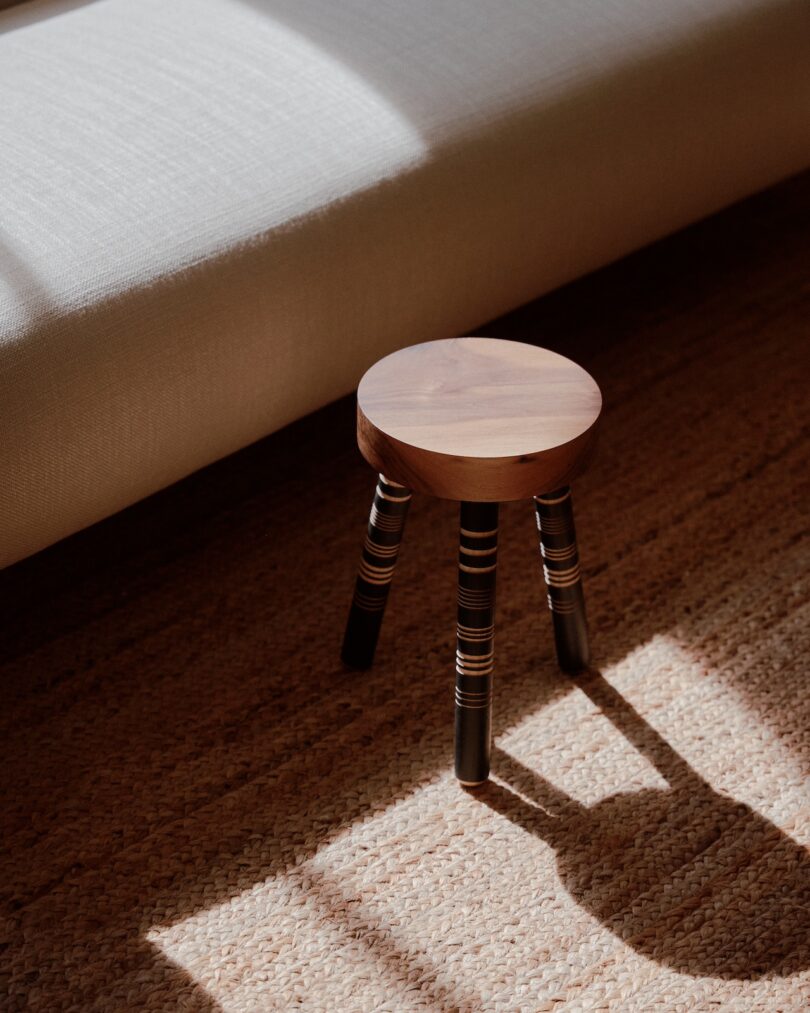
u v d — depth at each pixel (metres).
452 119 2.87
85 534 3.00
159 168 2.72
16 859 2.54
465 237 2.87
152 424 2.63
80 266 2.59
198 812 2.60
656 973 2.43
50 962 2.43
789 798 2.62
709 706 2.74
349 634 2.76
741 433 3.23
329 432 3.23
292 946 2.46
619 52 3.04
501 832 2.58
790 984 2.42
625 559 2.97
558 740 2.69
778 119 3.26
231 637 2.84
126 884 2.52
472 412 2.50
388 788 2.63
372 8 3.07
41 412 2.52
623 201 3.08
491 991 2.42
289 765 2.66
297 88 2.88
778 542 3.01
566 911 2.49
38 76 2.90
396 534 2.65
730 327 3.50
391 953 2.45
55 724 2.71
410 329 2.89
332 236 2.73
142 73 2.90
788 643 2.83
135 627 2.85
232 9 3.07
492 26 3.04
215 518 3.04
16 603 2.88
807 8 3.24
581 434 2.46
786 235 3.79
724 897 2.51
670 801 2.61
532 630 2.85
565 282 3.13
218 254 2.65
